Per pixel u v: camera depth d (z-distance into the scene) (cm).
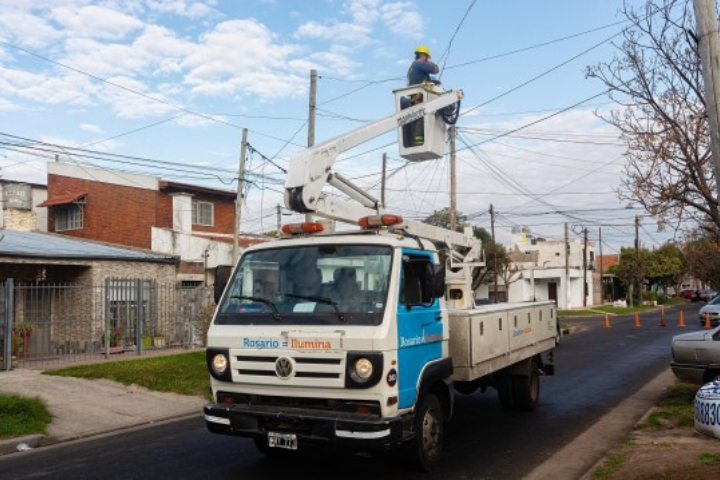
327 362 600
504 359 905
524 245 6650
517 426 946
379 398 588
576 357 1880
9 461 810
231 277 700
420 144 919
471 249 1078
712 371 1041
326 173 768
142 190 3058
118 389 1247
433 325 704
